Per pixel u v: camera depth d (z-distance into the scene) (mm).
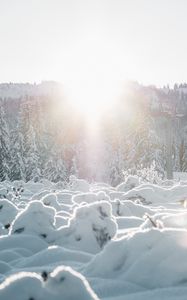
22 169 57688
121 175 65938
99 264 5410
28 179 58000
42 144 69750
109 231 7508
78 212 7723
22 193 24500
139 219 9547
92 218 7598
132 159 64812
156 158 63594
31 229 7793
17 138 58938
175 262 4898
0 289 3613
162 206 15086
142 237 5402
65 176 64062
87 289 3707
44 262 6293
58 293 3602
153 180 31156
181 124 94688
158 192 18641
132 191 17328
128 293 4668
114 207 11156
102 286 4820
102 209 7730
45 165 64062
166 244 5172
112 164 70250
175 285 4691
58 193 18578
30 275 3707
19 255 6871
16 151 58156
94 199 11680
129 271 5039
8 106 159500
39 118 91250
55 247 6680
